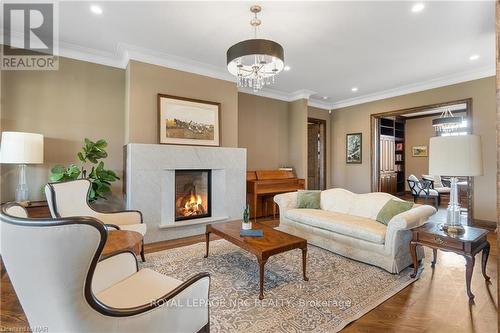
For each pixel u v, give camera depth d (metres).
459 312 1.94
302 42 3.42
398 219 2.55
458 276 2.55
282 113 6.16
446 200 7.57
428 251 3.31
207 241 3.03
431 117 8.37
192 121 4.12
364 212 3.39
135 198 3.48
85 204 2.76
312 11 2.71
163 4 2.59
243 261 2.92
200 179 4.34
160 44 3.49
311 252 3.21
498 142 0.78
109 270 1.56
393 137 8.22
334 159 6.95
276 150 6.05
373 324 1.80
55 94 3.53
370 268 2.72
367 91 5.79
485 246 2.33
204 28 3.07
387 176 7.91
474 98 4.50
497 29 0.78
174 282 1.50
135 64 3.65
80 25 3.01
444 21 2.92
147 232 3.57
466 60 4.02
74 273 0.88
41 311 0.96
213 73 4.38
